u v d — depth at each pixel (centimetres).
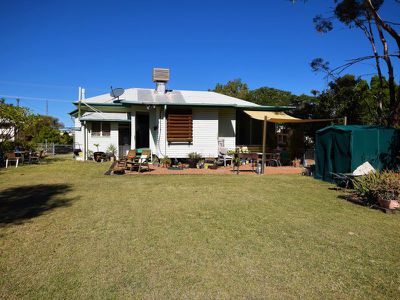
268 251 539
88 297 387
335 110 2592
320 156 1449
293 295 400
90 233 620
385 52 1952
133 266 474
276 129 2338
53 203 881
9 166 1941
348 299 394
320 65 2334
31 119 2322
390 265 490
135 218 731
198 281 431
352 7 1906
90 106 2264
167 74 2403
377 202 875
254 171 1733
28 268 463
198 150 1978
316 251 542
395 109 1733
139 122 2355
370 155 1285
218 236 611
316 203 922
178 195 1009
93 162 2294
